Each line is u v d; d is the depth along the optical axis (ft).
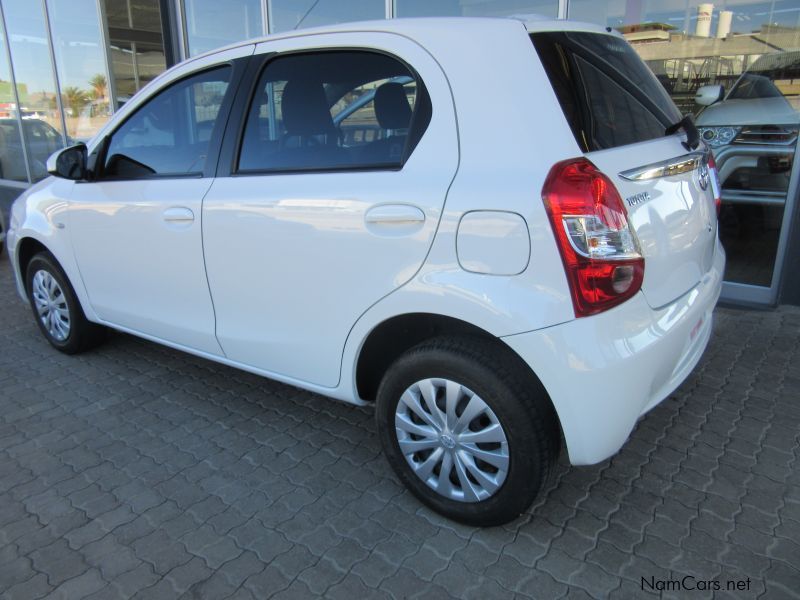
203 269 9.11
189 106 9.50
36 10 27.94
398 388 7.50
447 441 7.24
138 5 23.76
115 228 10.28
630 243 6.28
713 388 10.68
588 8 15.21
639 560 6.91
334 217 7.45
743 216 14.43
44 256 12.37
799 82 13.34
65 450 9.49
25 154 31.27
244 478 8.68
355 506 8.02
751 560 6.85
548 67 6.63
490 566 6.92
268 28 20.43
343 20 18.48
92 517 7.93
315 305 7.95
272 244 8.11
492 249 6.38
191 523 7.77
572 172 6.14
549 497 8.02
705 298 7.64
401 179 7.03
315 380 8.46
